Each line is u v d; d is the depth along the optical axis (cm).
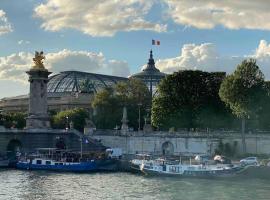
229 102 14988
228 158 13525
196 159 13312
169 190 9825
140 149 16362
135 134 16538
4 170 13800
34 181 11212
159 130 18150
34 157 14325
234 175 11500
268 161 12238
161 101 16988
